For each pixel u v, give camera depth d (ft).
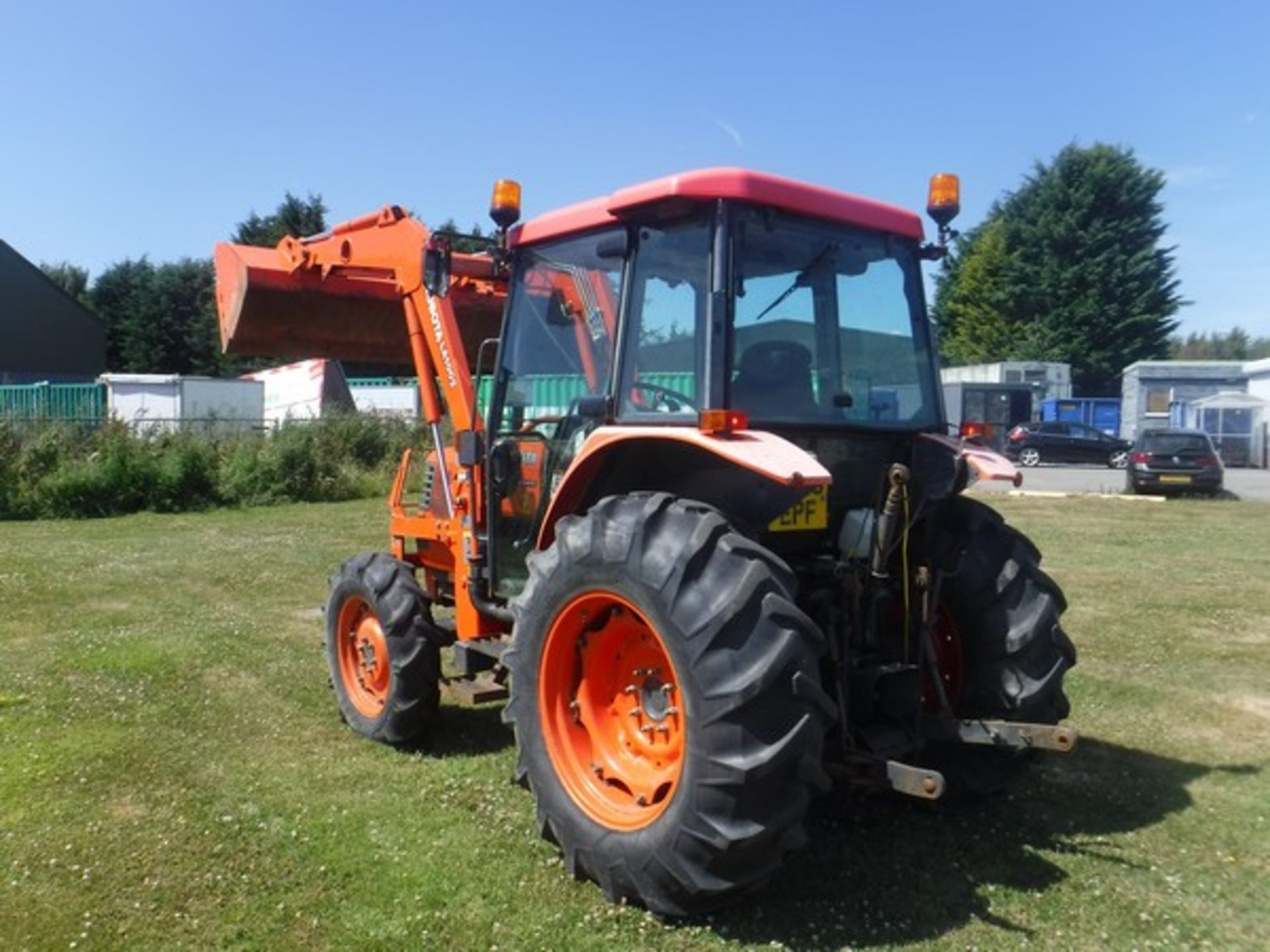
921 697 13.07
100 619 26.58
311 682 20.72
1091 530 46.73
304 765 16.01
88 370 148.66
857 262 13.79
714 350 11.96
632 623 12.02
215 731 17.61
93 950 10.64
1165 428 68.18
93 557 37.01
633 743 12.23
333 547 39.99
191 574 33.76
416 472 61.05
